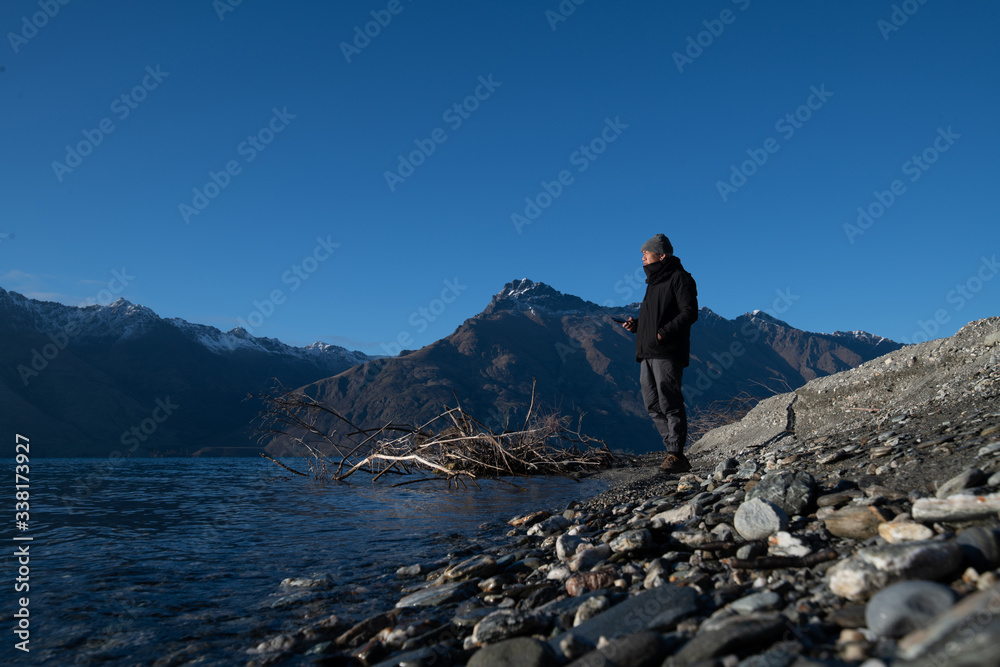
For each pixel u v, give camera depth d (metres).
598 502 5.99
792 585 2.18
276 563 4.00
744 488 4.45
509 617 2.32
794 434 9.08
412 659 2.14
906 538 2.27
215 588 3.39
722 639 1.61
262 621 2.83
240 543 4.69
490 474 11.54
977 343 7.62
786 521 2.95
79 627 2.73
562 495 7.84
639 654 1.67
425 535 5.02
